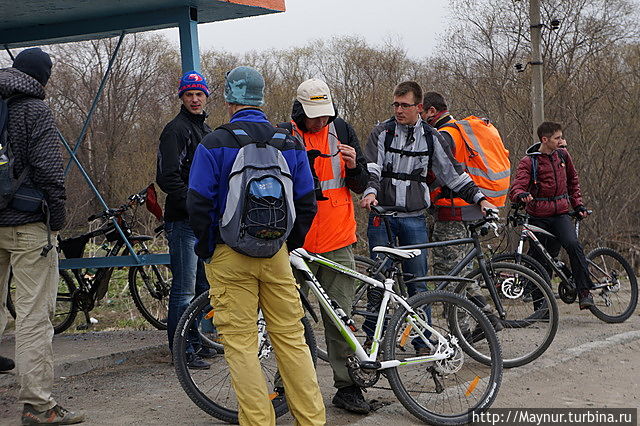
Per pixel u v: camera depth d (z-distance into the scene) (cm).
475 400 469
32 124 417
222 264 378
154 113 1562
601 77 1232
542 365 577
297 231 394
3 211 416
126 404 488
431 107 640
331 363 466
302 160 395
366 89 1532
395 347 455
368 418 453
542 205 741
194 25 666
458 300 472
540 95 970
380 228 562
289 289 393
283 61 1738
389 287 471
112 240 699
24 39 711
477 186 594
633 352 637
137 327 772
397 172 559
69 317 713
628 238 1173
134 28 682
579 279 739
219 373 471
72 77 1475
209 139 375
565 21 1271
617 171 1177
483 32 1331
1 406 480
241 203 365
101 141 1484
